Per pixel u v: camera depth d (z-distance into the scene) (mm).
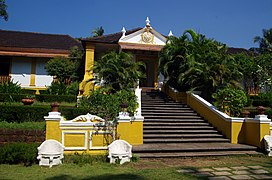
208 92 14922
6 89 16641
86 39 18438
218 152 9547
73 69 19500
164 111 13945
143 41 19594
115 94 12172
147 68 21594
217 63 14891
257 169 7398
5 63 22328
